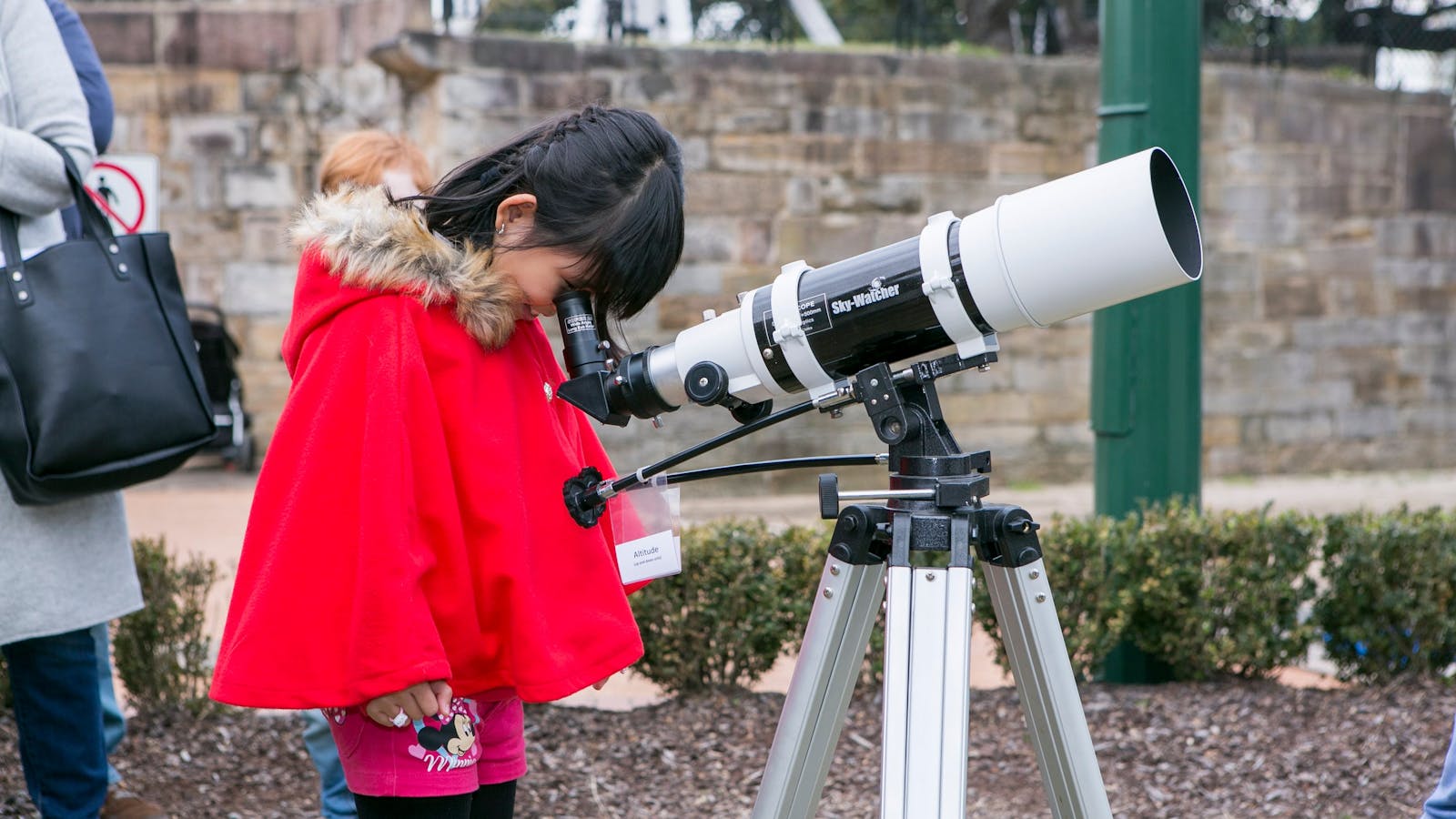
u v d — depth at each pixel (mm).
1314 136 9625
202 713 3580
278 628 1634
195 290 9789
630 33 8641
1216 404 9602
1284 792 3084
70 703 2512
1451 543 3812
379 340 1681
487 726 1910
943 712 1626
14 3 2480
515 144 1843
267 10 9656
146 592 3562
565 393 1800
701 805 3078
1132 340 3980
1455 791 2221
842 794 3131
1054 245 1593
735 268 8586
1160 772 3223
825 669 1802
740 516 7766
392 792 1687
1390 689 3689
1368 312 9914
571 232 1725
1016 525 1742
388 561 1604
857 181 8750
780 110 8578
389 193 1803
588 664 1788
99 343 2320
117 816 2885
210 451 9570
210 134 9727
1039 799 3100
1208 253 9469
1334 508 8344
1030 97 8992
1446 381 10172
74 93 2502
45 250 2365
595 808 3068
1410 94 9875
